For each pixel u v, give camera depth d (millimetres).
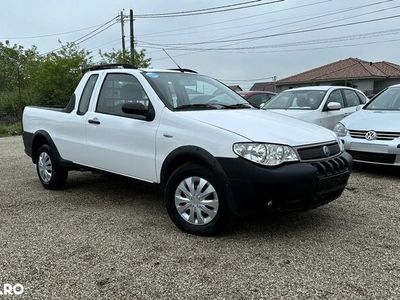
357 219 4848
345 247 4027
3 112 26906
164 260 3771
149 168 4750
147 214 5125
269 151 3922
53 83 27000
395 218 4875
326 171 4164
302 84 42312
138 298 3143
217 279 3410
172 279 3420
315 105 8875
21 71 34688
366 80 38781
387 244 4098
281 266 3625
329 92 9250
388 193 5977
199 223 4312
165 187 4566
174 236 4348
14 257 3875
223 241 4188
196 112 4590
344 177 4438
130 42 31047
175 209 4488
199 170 4230
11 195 6180
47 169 6438
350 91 10133
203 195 4246
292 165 3951
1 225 4785
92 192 6273
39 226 4734
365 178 6895
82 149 5672
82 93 5867
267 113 5012
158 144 4598
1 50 41531
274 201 3900
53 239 4320
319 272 3512
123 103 5184
